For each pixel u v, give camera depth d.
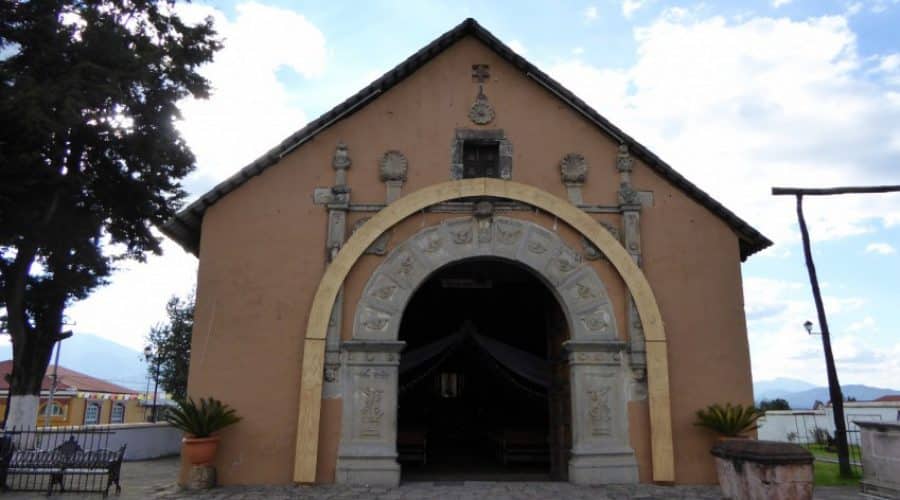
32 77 13.58
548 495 9.87
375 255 11.75
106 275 16.73
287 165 12.14
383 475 10.66
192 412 10.37
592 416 11.19
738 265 12.16
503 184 12.15
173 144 16.28
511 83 12.91
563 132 12.66
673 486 10.73
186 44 16.80
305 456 10.59
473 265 14.26
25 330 15.38
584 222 12.02
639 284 11.73
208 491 10.10
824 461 15.15
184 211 11.71
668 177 12.47
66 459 10.36
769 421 21.62
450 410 20.56
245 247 11.66
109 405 34.69
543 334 18.12
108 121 15.19
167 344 27.53
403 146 12.38
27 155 13.03
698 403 11.40
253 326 11.30
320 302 11.31
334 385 11.08
